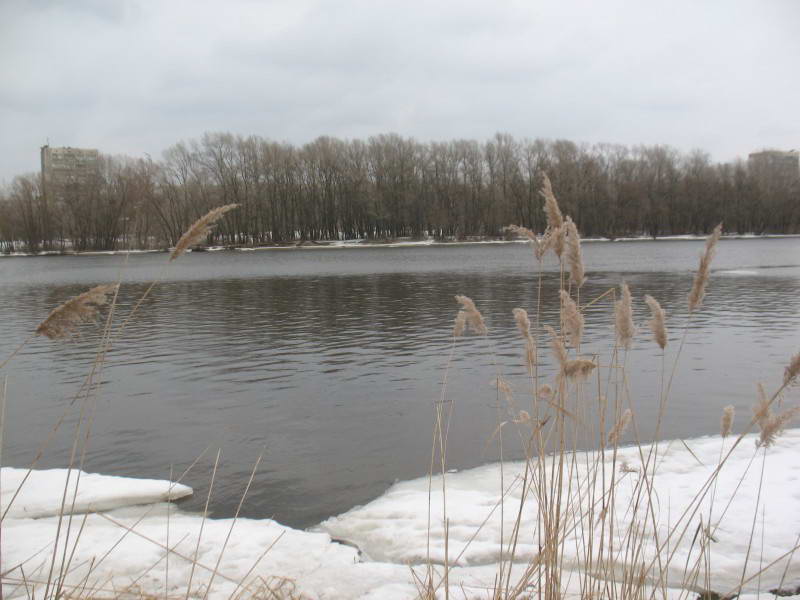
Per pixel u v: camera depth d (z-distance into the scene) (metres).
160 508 5.67
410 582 3.98
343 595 3.84
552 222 2.79
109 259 62.91
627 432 7.59
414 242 81.56
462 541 4.68
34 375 11.74
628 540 3.03
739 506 4.96
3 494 5.68
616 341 3.00
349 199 83.12
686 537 4.49
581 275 2.79
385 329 16.47
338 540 4.89
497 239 79.88
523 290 25.70
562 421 2.96
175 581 3.94
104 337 2.81
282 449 7.43
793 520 4.69
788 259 44.03
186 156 76.81
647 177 80.56
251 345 14.56
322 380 10.90
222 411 9.09
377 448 7.36
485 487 5.90
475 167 81.19
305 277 36.47
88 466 7.04
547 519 2.97
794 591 3.77
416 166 82.12
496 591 3.10
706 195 81.19
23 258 67.69
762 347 13.05
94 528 4.93
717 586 3.86
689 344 13.45
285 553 4.45
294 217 84.19
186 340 15.41
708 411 8.53
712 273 33.25
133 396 10.07
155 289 30.41
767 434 2.47
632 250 59.75
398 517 5.24
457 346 13.72
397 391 9.98
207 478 6.55
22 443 7.88
